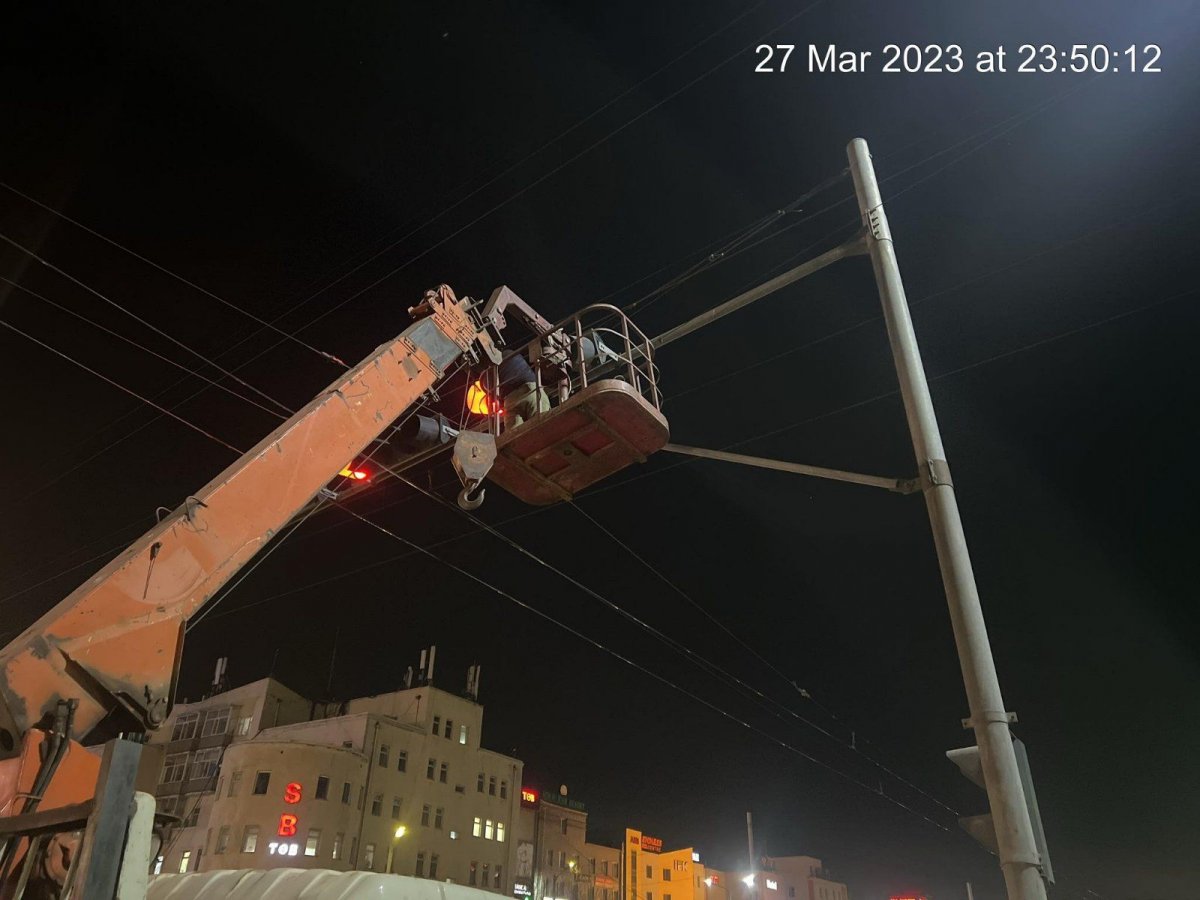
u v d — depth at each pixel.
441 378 8.39
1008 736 5.25
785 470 7.24
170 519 6.07
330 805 38.47
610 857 58.50
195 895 6.79
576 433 7.90
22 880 3.82
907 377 6.60
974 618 5.59
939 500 6.07
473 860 45.44
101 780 3.27
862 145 7.92
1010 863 4.93
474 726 48.97
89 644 5.34
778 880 75.19
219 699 46.41
